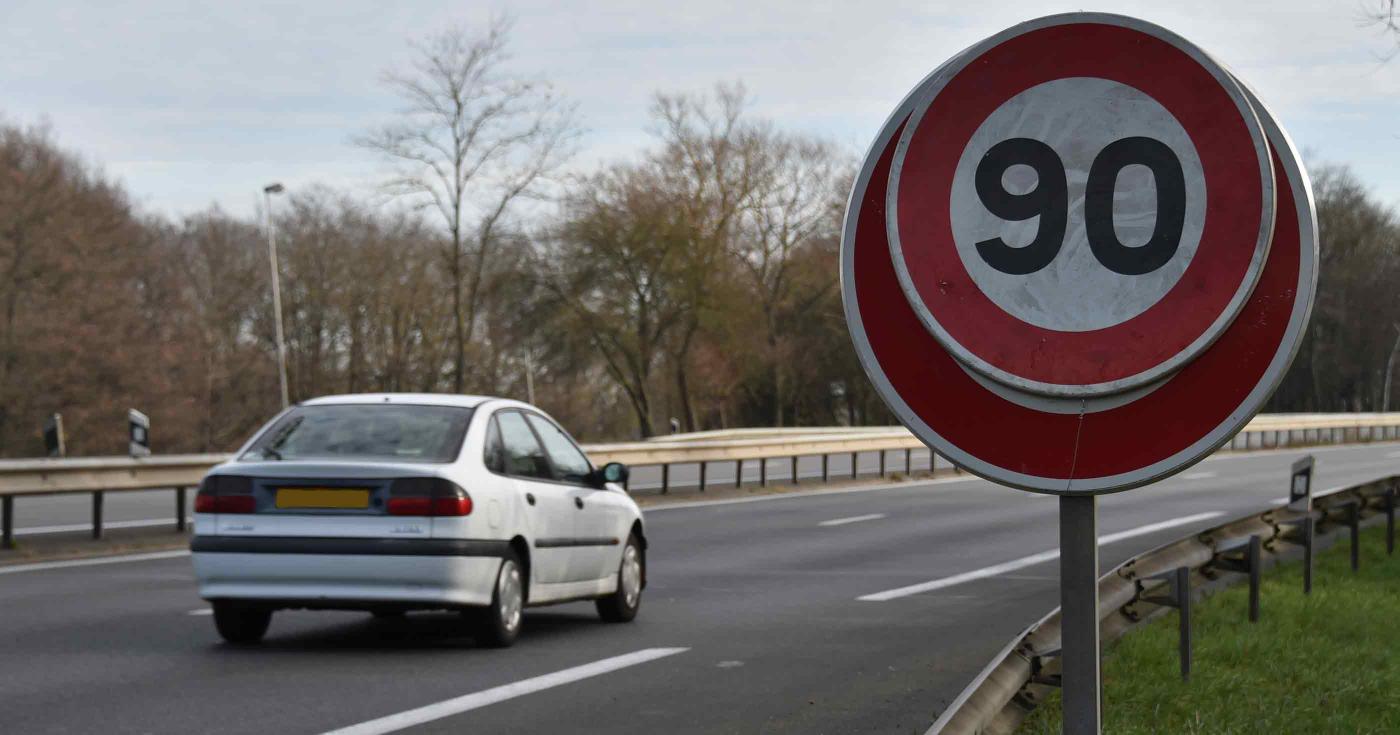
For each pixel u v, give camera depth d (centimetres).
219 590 905
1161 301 247
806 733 669
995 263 255
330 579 895
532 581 965
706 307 5947
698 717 704
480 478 927
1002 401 257
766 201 6406
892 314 264
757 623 1062
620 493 1115
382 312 7475
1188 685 703
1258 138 244
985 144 257
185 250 7250
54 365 5488
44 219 5525
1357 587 1155
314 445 938
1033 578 1355
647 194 5972
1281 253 243
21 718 691
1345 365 7925
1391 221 7356
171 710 712
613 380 6669
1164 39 249
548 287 5922
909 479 3206
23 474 1534
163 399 5897
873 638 981
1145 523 1908
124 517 1934
